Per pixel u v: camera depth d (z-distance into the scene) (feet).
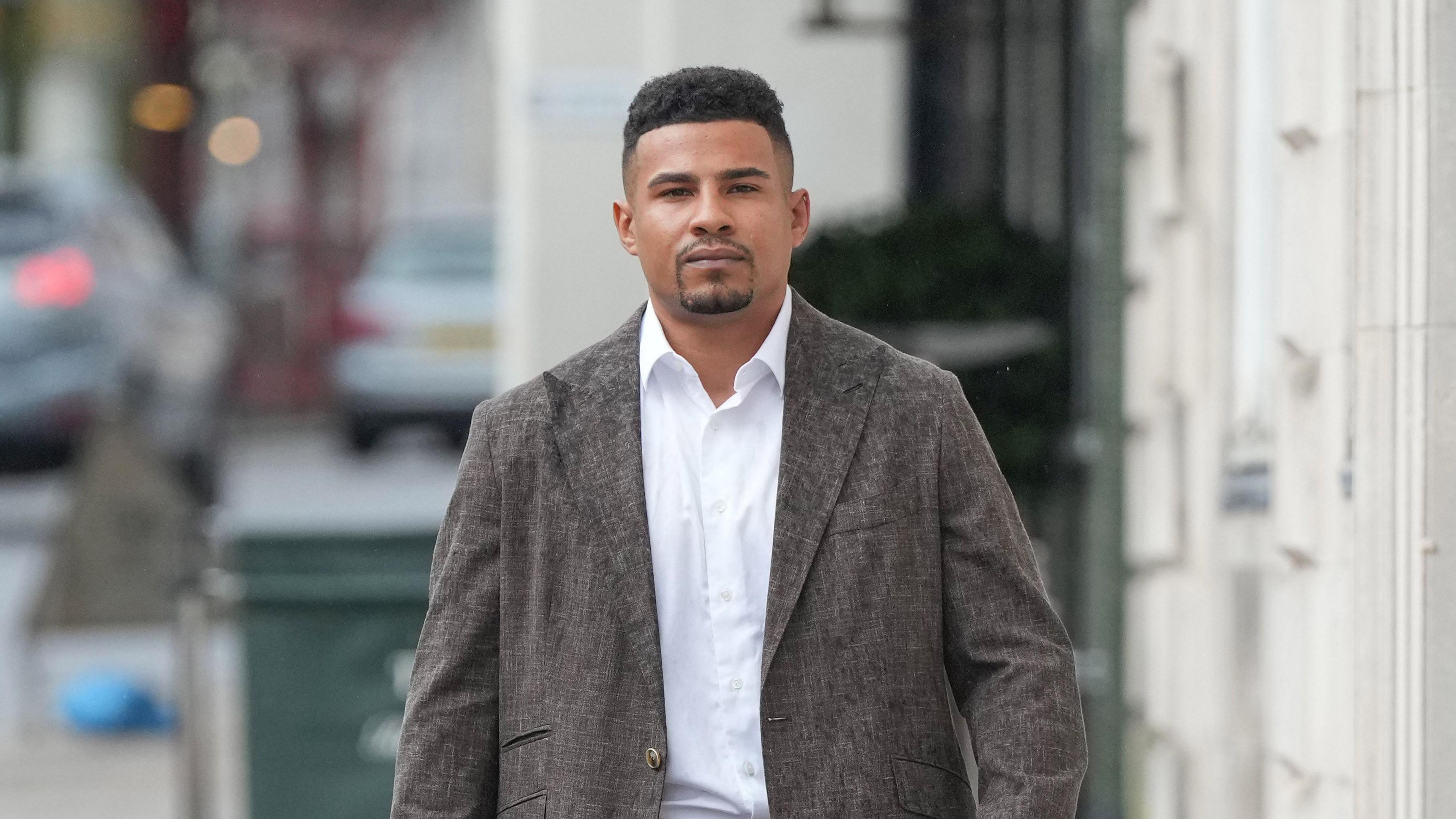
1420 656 26.45
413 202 205.57
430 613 24.49
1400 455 26.68
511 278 68.59
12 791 66.28
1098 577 48.85
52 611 73.31
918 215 65.26
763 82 23.71
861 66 80.07
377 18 202.59
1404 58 26.58
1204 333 41.81
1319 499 32.50
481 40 204.85
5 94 180.75
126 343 130.52
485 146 207.10
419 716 24.04
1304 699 33.35
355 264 196.13
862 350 24.26
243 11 190.49
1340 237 31.37
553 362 67.46
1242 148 38.70
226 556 48.91
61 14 181.78
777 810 22.63
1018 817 22.36
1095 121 50.62
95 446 73.61
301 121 197.16
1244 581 38.50
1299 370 33.78
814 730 22.75
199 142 190.80
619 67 67.97
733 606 23.21
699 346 23.94
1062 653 23.52
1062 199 66.85
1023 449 59.93
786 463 23.34
